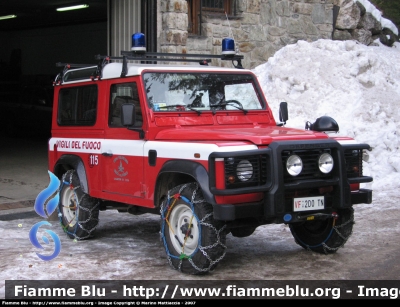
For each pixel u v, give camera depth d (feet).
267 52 47.19
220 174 17.49
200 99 21.83
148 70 21.17
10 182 38.50
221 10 44.45
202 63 24.62
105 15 68.03
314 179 18.89
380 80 42.60
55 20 73.41
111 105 22.62
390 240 23.59
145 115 20.56
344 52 44.09
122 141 21.79
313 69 42.96
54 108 26.45
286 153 18.25
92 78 23.47
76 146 24.48
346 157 20.17
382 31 59.31
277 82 42.68
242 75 23.24
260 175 18.04
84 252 22.34
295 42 49.26
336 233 20.81
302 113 40.47
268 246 23.02
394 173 35.78
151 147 20.12
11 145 57.16
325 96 41.24
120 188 21.85
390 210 29.04
